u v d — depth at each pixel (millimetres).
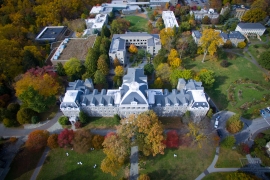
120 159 83562
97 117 114812
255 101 122188
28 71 120688
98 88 126688
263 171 90000
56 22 193375
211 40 138500
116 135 91375
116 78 132500
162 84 126000
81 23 195375
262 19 187125
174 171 90688
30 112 109875
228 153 96875
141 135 90062
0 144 100250
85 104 105562
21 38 155375
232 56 157125
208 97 124250
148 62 154875
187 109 108125
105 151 88312
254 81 135500
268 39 175750
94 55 136125
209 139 102500
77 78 135000
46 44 168125
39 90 111250
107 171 83625
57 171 91812
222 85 134375
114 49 149125
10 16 181625
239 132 106438
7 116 108875
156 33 183000
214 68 148625
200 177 88562
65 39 169125
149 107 105250
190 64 152500
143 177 82750
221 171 90250
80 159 95812
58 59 146125
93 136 100000
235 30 185875
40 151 99000
